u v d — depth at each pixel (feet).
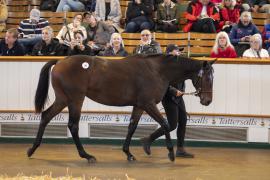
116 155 40.47
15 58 44.27
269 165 37.47
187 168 36.27
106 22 52.19
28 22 51.44
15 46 45.85
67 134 44.73
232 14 54.49
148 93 37.45
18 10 61.46
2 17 58.34
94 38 51.26
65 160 38.47
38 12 51.52
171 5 54.65
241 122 43.37
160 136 39.91
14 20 59.88
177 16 54.80
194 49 52.95
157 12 54.75
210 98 37.83
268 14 56.95
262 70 42.83
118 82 37.52
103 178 33.19
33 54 46.16
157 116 37.55
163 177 33.55
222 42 44.57
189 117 42.68
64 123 44.57
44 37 45.75
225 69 43.09
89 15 52.85
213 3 54.03
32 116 44.73
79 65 37.45
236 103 43.19
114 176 33.76
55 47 45.93
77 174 34.24
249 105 43.14
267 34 51.72
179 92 38.04
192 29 53.83
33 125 44.86
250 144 43.42
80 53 45.44
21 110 44.60
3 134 45.19
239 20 50.21
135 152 41.63
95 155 40.34
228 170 35.83
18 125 44.98
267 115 42.96
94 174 34.27
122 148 40.81
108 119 44.24
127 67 37.73
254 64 42.83
